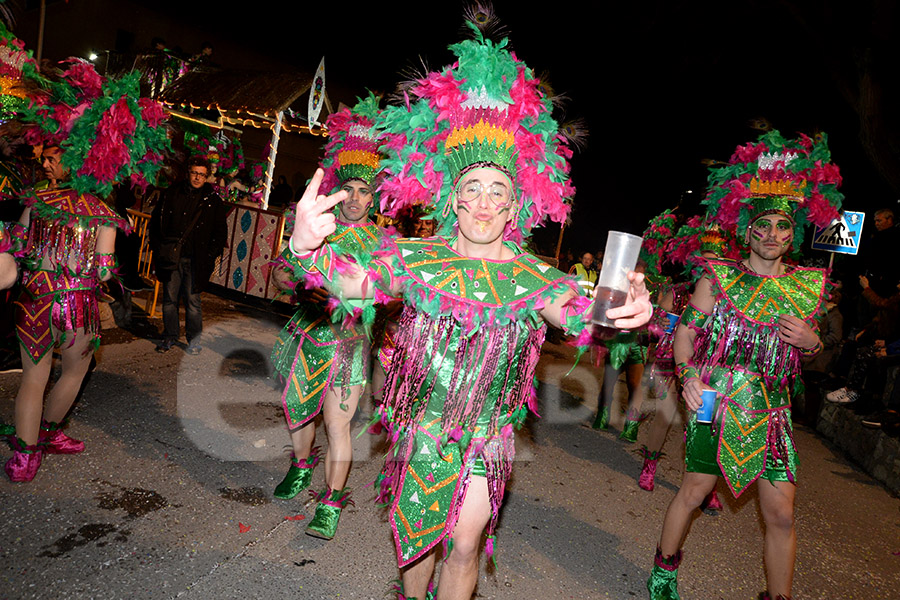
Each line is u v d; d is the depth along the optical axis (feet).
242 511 11.71
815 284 10.53
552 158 8.20
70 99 11.50
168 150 14.37
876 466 22.13
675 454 20.33
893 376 23.98
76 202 11.60
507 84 7.67
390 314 11.43
